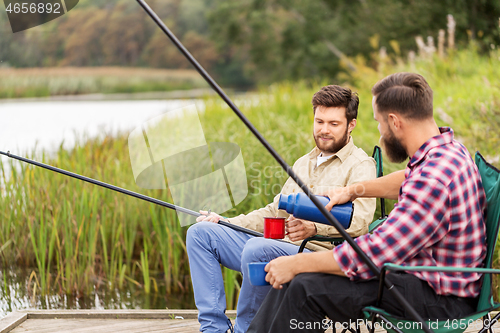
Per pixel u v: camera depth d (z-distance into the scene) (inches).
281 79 732.7
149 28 1379.2
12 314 97.3
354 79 332.2
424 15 398.3
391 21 454.9
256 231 89.4
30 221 150.8
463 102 193.6
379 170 83.3
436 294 62.2
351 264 61.2
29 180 159.6
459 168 61.4
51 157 175.8
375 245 60.7
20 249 157.1
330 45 617.6
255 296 78.2
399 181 72.3
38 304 127.0
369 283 62.7
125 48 1327.5
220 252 84.2
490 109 175.5
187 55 60.3
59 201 155.9
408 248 60.5
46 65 881.5
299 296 62.3
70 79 1038.4
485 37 289.4
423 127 64.5
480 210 63.0
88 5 1200.2
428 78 243.1
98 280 143.6
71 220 144.4
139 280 146.4
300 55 661.3
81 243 144.6
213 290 82.3
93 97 1148.5
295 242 83.2
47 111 466.6
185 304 130.0
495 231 62.4
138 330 91.7
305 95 287.1
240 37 761.0
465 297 63.0
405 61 368.5
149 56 1393.9
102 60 1226.6
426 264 62.7
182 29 1492.4
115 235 155.3
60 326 93.7
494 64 219.1
